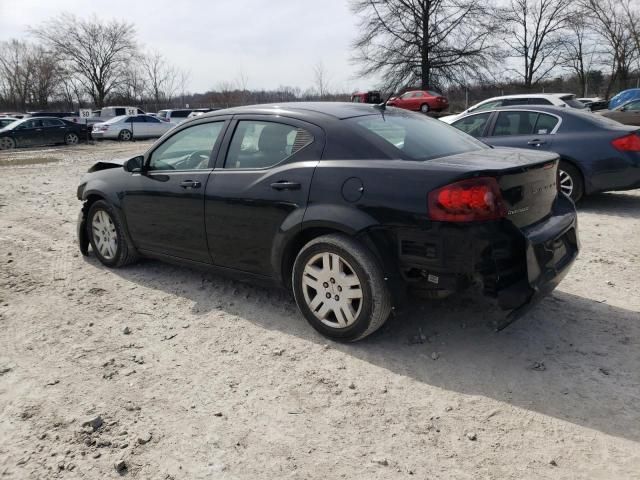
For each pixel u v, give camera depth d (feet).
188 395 9.94
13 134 79.05
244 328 12.66
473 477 7.77
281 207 12.01
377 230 10.69
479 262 9.98
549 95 46.50
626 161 22.84
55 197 31.99
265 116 13.09
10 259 18.31
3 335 12.46
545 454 8.23
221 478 7.82
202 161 14.08
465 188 9.78
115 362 11.17
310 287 11.94
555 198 12.19
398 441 8.59
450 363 10.90
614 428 8.79
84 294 14.99
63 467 8.05
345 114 12.44
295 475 7.86
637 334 11.96
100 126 94.68
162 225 14.94
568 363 10.80
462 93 139.64
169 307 13.99
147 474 7.92
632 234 20.30
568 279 15.52
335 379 10.39
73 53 203.00
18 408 9.55
